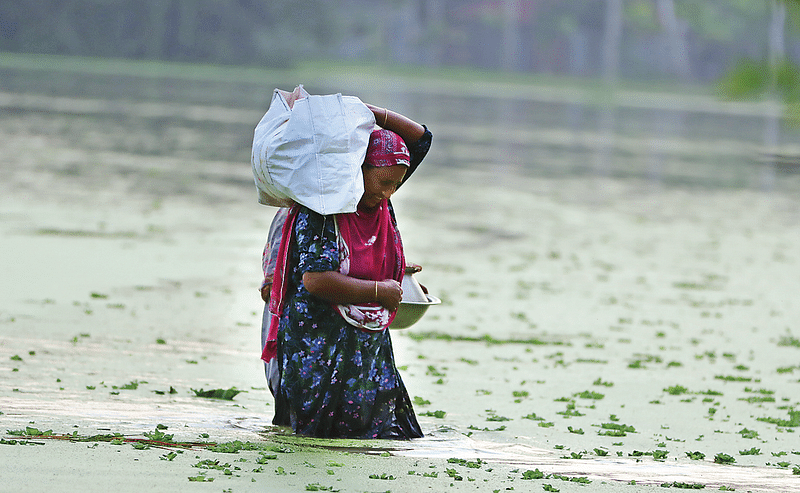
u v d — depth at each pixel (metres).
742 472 14.86
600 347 27.06
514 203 63.72
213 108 128.12
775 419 19.08
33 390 17.53
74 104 118.31
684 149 118.06
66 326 24.48
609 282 38.97
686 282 40.00
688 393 21.61
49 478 11.84
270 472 12.84
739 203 71.44
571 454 15.51
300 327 15.69
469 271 39.66
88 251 36.88
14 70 182.38
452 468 13.92
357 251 15.65
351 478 12.87
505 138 116.81
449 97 196.62
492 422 17.88
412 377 21.95
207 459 13.30
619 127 150.75
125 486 11.72
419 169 80.31
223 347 23.64
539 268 41.38
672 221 59.88
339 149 15.16
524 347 26.45
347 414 15.69
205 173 67.00
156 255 37.34
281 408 16.19
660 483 13.72
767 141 138.25
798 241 53.97
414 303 16.47
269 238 16.84
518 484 13.11
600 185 77.56
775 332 30.73
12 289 28.92
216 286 32.25
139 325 25.39
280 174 15.32
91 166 65.88
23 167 61.97
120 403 17.03
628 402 20.44
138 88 159.12
